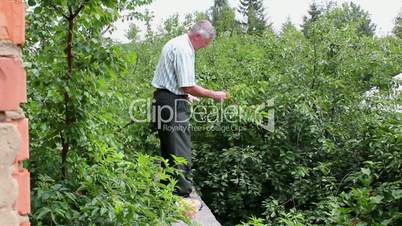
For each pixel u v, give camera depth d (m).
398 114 5.01
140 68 7.09
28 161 2.55
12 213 1.04
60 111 2.59
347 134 5.91
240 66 7.54
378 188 3.98
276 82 6.24
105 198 2.41
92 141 2.67
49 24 2.56
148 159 3.08
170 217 2.71
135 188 2.64
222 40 9.36
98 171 2.59
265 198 6.21
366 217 3.87
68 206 2.29
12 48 1.04
